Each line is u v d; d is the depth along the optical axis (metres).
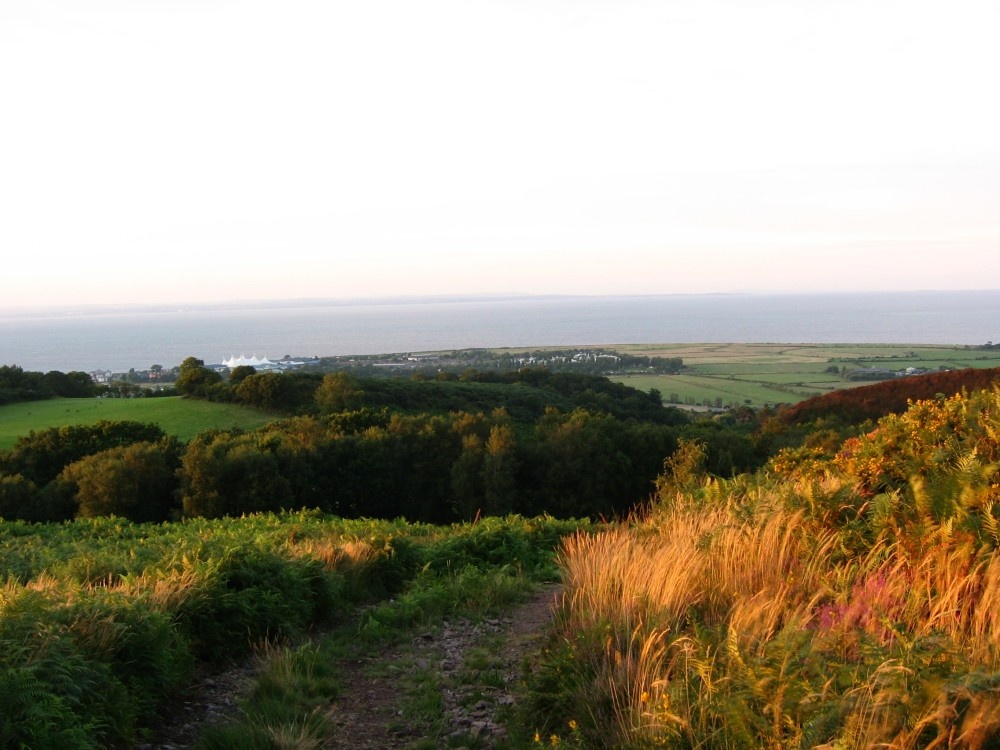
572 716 3.95
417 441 36.59
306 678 5.28
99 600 4.96
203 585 5.96
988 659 3.21
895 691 2.70
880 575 4.50
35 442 38.38
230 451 32.03
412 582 8.69
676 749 3.12
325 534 11.84
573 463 33.84
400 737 4.44
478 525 13.05
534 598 8.18
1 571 8.41
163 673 4.75
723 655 3.66
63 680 3.87
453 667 5.70
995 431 5.81
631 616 4.72
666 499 12.05
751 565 5.17
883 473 6.23
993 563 4.08
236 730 4.22
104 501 30.19
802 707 2.87
